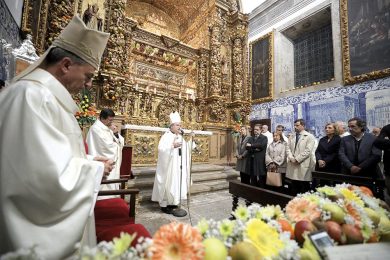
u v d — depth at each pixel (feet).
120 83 18.15
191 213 12.53
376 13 20.52
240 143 17.20
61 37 3.98
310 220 3.26
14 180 2.76
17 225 2.72
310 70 29.04
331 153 11.12
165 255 2.10
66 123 3.80
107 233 4.48
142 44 23.26
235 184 8.64
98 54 4.32
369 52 20.85
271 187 14.44
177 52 25.35
